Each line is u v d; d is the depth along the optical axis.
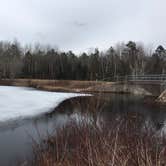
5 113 11.65
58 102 17.64
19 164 5.18
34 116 11.49
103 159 2.50
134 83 31.30
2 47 64.31
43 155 3.79
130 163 2.57
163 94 21.05
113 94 28.25
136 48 59.09
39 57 56.62
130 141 3.47
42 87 39.34
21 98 18.78
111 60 54.69
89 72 51.72
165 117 10.95
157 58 53.44
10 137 7.67
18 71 52.19
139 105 16.69
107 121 4.79
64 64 54.31
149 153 2.65
